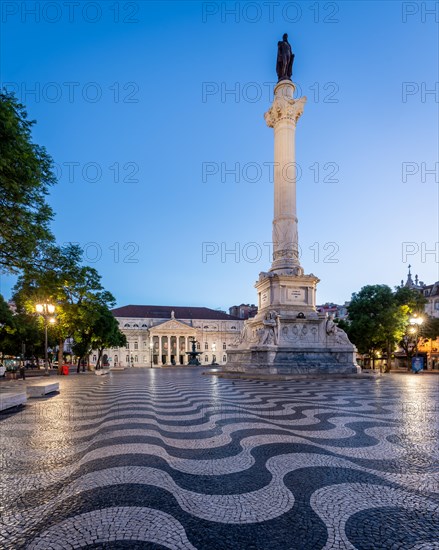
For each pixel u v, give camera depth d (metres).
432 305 63.91
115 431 7.07
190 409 9.77
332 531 3.18
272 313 24.66
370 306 47.47
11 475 4.66
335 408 9.88
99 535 3.12
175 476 4.54
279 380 20.56
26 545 2.97
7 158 10.81
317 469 4.80
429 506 3.68
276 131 28.66
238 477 4.51
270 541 3.02
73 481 4.41
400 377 27.88
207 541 3.02
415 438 6.46
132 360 103.19
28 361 76.88
